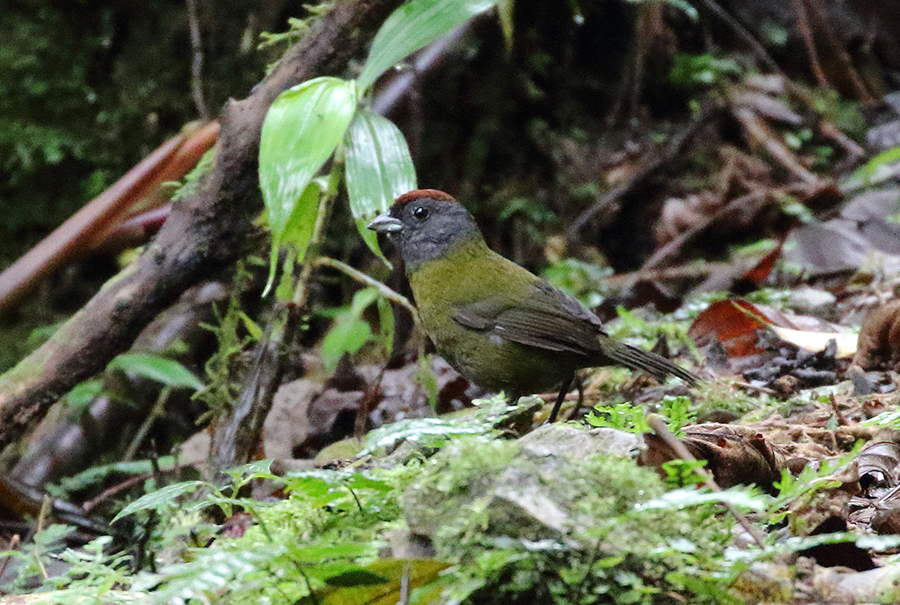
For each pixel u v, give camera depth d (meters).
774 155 18.66
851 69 21.17
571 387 10.42
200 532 6.11
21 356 15.11
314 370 12.92
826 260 14.30
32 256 8.06
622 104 19.36
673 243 16.64
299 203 8.95
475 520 3.98
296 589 4.16
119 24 16.69
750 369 9.73
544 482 4.07
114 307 9.20
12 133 16.12
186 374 11.24
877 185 16.78
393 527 4.40
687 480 4.55
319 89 8.23
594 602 3.91
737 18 21.03
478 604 4.02
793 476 6.04
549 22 18.67
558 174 18.38
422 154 17.84
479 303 9.28
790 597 4.08
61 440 12.81
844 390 8.30
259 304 14.68
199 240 9.23
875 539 3.87
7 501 9.53
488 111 18.11
